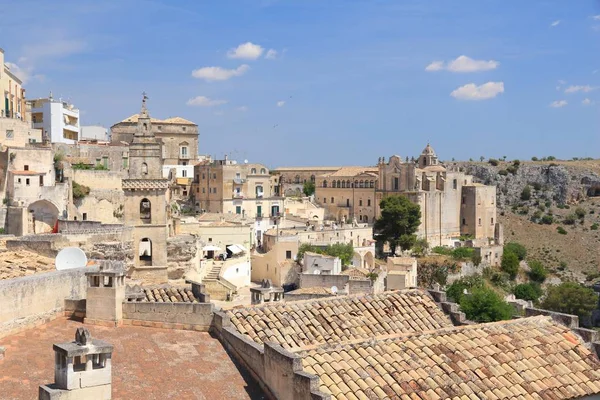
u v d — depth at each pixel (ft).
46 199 283.38
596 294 425.69
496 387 87.71
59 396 66.54
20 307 99.40
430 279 430.61
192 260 263.90
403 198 470.39
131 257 206.28
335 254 371.35
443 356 91.81
